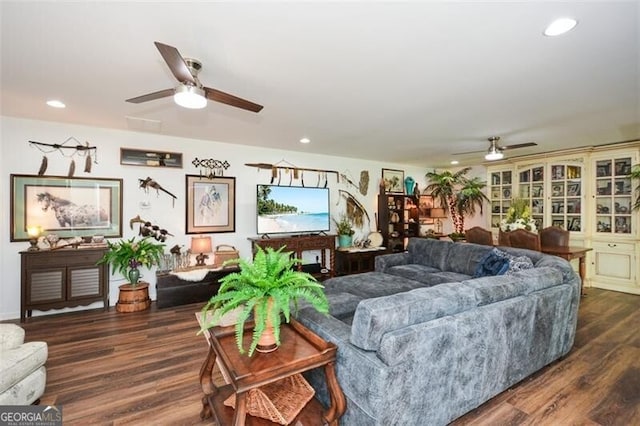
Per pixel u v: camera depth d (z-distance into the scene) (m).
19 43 1.79
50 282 3.29
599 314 3.51
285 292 1.42
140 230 3.96
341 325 1.76
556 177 5.12
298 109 2.97
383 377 1.36
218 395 1.72
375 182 6.24
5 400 1.62
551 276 2.28
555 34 1.70
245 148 4.70
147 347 2.66
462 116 3.18
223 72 2.18
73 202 3.60
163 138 4.09
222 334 1.66
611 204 4.59
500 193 5.95
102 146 3.74
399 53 1.92
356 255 5.30
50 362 2.40
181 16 1.55
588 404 1.90
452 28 1.65
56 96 2.64
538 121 3.36
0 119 3.24
